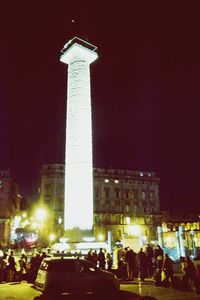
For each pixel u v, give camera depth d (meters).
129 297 13.48
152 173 82.81
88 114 31.69
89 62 34.91
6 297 13.68
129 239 26.47
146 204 79.06
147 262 19.86
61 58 35.47
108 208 75.56
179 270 23.58
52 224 68.62
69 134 30.92
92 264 14.09
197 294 14.18
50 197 71.38
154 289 15.66
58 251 24.89
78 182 29.22
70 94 32.47
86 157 30.06
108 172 78.69
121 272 19.30
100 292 13.69
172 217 78.56
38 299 13.24
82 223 28.36
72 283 13.46
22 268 19.66
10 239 60.56
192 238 27.33
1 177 65.94
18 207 80.06
